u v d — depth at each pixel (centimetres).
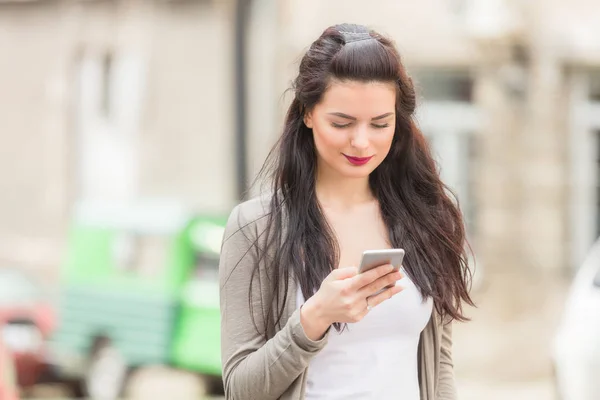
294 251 542
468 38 2491
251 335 538
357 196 576
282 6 2464
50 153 2694
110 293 1739
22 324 1745
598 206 2492
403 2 2516
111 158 2644
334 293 495
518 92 2491
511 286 2448
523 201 2491
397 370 547
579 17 2484
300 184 557
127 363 1706
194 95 2556
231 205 2494
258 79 2450
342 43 534
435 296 558
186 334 1667
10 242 2703
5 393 845
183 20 2561
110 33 2638
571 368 923
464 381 2045
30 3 2703
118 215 1778
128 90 2622
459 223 595
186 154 2559
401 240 567
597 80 2497
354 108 527
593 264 990
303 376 526
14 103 2723
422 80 2522
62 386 1741
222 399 1672
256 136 2444
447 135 2516
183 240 1684
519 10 2478
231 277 544
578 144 2503
